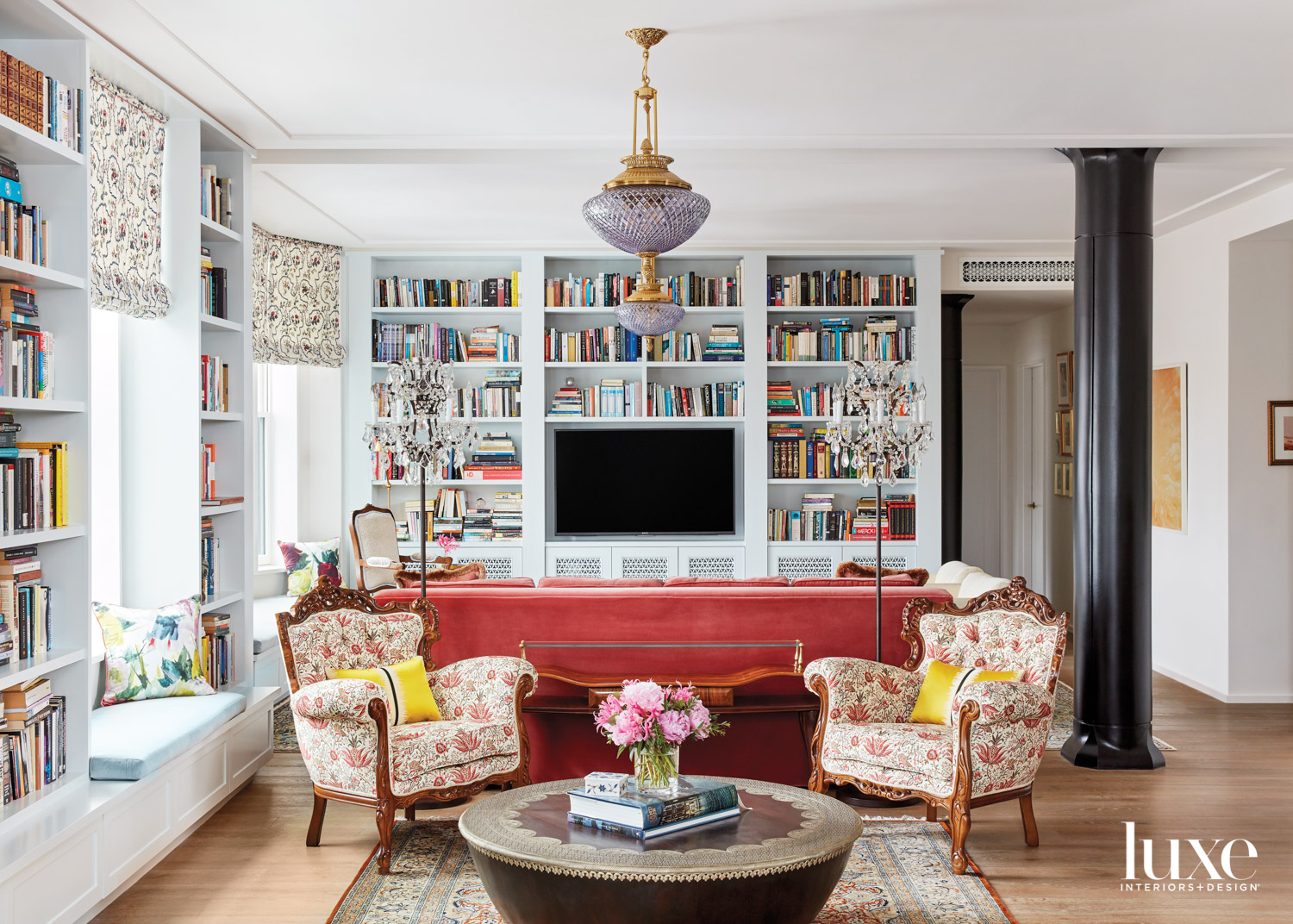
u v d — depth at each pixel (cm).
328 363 764
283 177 574
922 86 416
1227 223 630
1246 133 474
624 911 260
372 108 443
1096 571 491
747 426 793
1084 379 496
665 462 802
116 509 448
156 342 443
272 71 399
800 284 798
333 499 778
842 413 459
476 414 796
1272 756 508
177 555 444
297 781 462
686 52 380
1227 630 632
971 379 1048
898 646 446
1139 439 488
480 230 725
